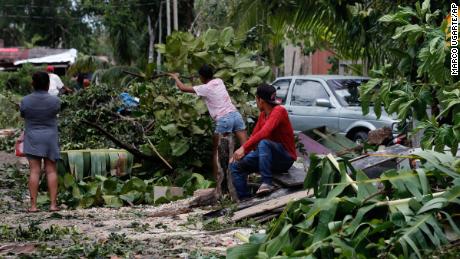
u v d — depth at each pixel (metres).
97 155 13.79
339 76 18.30
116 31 43.47
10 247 8.45
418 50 9.38
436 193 6.94
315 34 17.31
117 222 10.42
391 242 6.45
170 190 12.52
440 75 8.53
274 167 10.88
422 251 6.45
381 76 9.67
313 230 6.91
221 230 9.20
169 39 13.96
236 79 13.89
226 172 11.51
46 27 65.12
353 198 6.91
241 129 12.73
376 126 16.48
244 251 6.87
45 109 11.77
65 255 7.86
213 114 12.75
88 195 12.32
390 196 7.11
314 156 7.75
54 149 11.83
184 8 40.09
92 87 17.39
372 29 14.42
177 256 7.74
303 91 18.25
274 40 18.97
